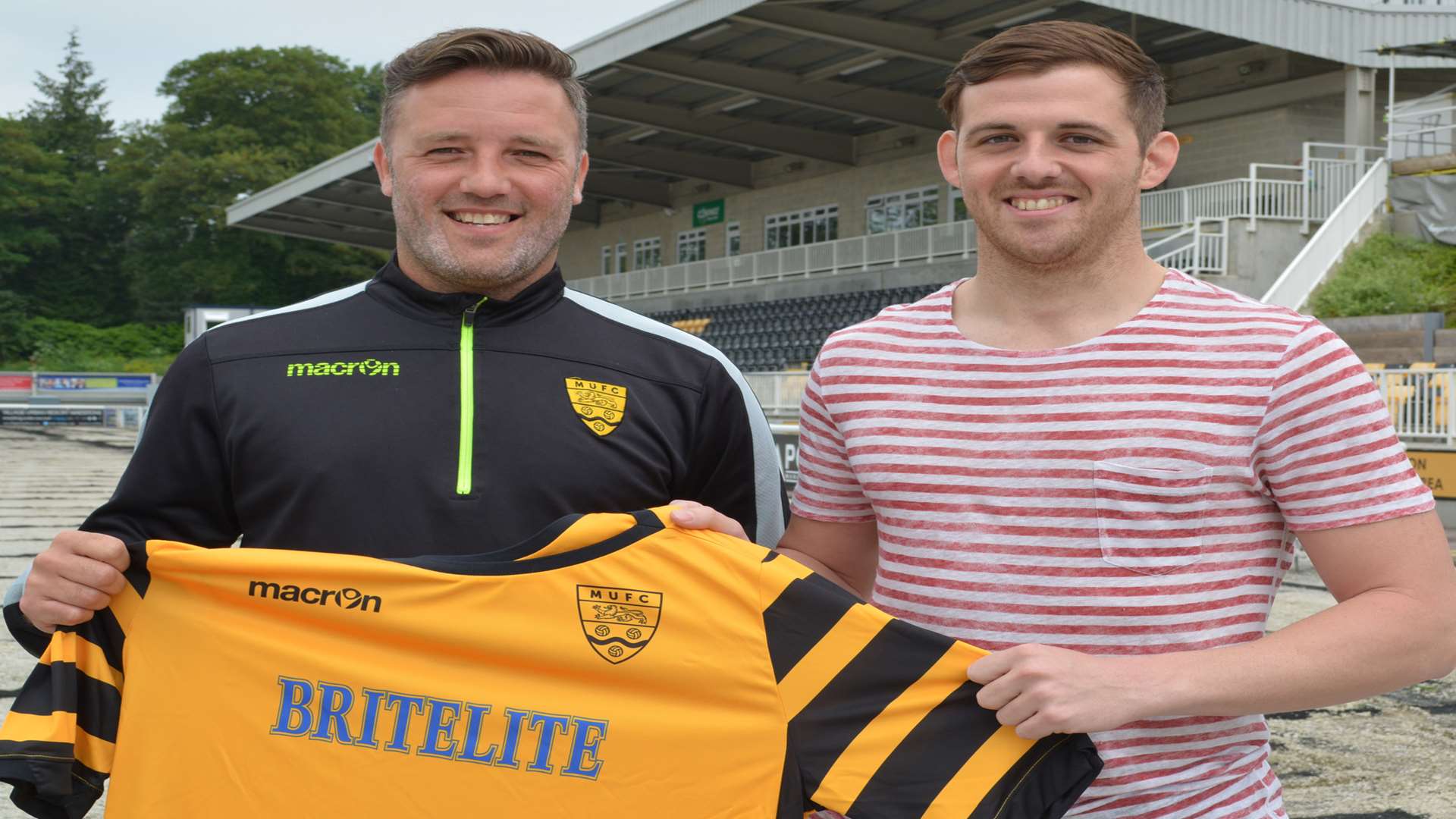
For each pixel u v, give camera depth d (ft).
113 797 7.31
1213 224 62.54
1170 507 6.15
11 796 7.27
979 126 6.55
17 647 20.12
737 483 8.18
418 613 7.15
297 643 7.31
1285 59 71.61
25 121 242.58
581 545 7.03
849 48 81.05
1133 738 6.30
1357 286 54.80
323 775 7.27
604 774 7.02
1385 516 5.98
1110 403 6.25
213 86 222.07
